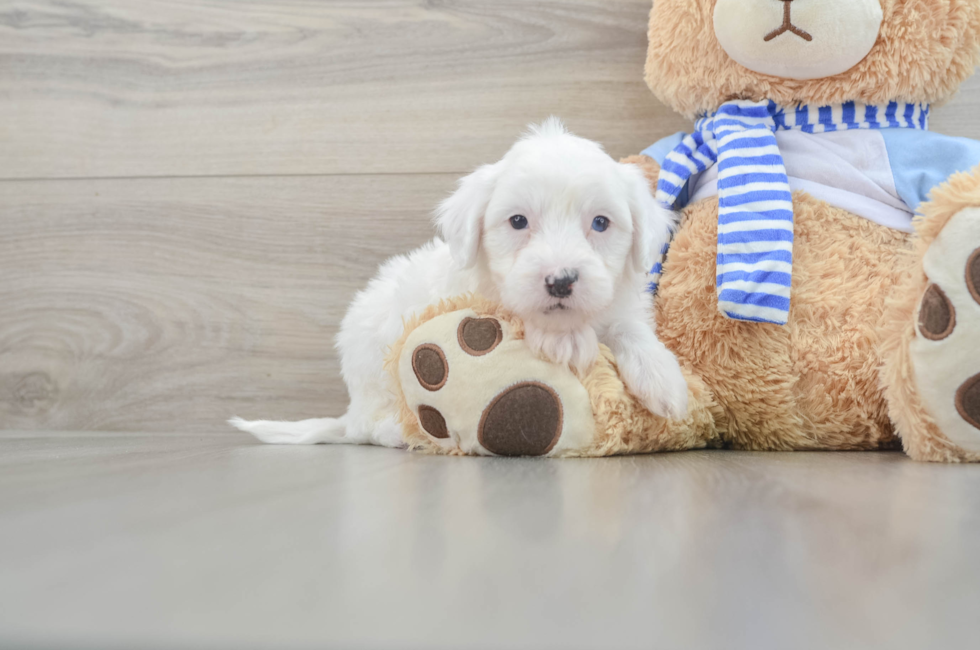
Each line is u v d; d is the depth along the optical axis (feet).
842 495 2.74
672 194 5.66
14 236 7.73
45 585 1.43
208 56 7.48
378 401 5.63
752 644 1.15
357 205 7.32
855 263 5.19
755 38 5.23
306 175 7.38
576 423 4.34
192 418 7.49
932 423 4.34
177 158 7.54
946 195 4.29
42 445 5.51
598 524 2.09
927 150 5.29
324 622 1.22
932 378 4.27
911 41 5.21
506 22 7.06
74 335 7.65
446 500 2.54
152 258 7.56
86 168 7.64
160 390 7.52
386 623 1.22
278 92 7.39
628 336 4.79
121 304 7.60
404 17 7.20
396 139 7.25
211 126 7.48
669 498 2.61
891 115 5.54
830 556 1.73
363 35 7.27
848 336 5.04
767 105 5.65
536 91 7.04
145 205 7.58
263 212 7.43
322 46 7.32
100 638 1.14
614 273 4.69
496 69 7.09
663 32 5.80
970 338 4.13
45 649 1.10
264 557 1.66
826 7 5.04
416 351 4.53
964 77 5.44
